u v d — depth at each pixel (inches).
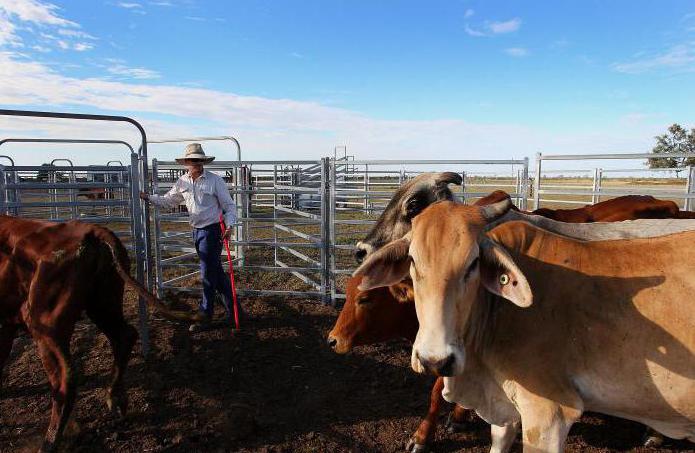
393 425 173.0
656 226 132.2
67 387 149.0
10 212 301.4
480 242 105.4
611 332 107.7
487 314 118.6
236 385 196.7
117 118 228.1
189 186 244.5
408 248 114.8
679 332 102.7
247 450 156.8
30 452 152.2
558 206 708.7
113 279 169.6
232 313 257.4
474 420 177.2
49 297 153.0
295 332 250.7
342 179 590.9
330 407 183.8
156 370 205.3
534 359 113.0
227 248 241.3
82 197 618.2
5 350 167.9
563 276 114.6
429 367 97.6
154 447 156.6
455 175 181.0
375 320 168.9
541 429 111.7
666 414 108.7
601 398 111.4
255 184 397.7
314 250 458.0
